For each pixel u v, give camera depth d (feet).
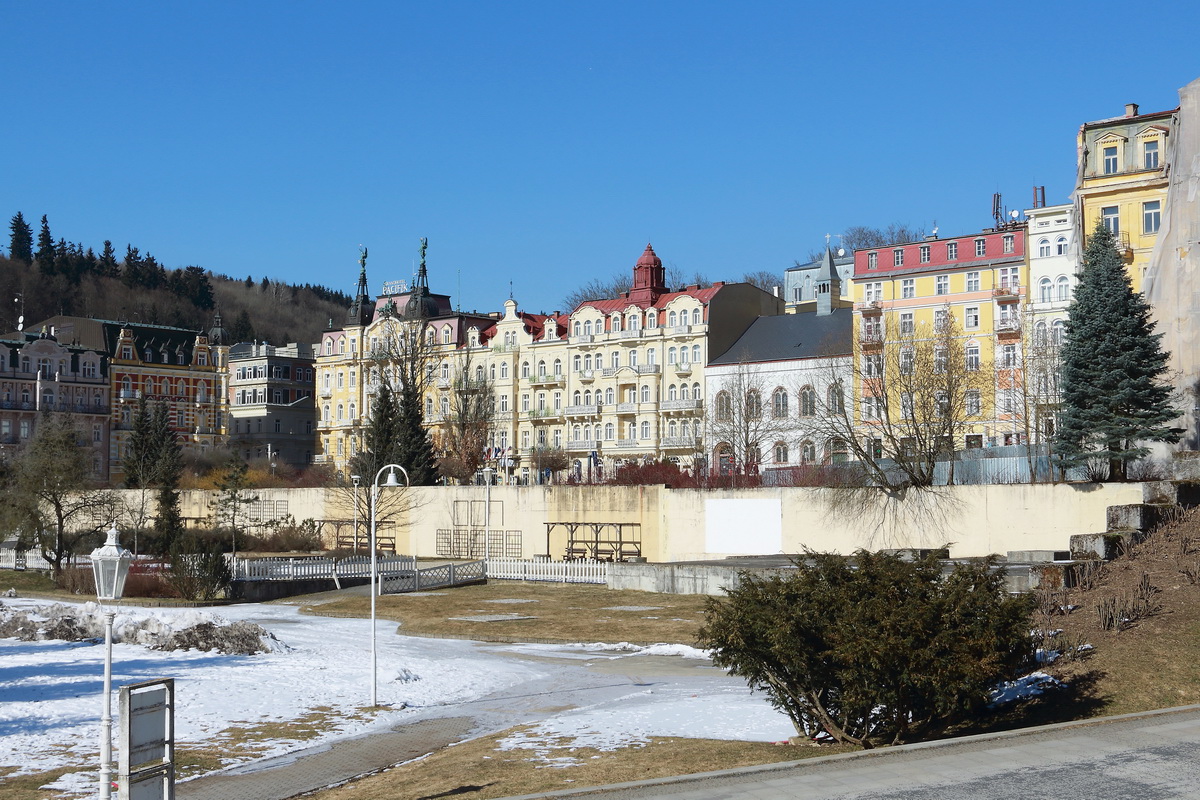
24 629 159.63
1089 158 262.67
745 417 341.41
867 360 309.63
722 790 62.85
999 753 68.03
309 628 174.70
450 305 510.17
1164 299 207.31
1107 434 192.54
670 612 179.42
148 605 207.51
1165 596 109.09
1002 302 324.39
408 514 306.55
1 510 258.98
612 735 90.38
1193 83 208.33
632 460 372.99
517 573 241.76
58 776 83.20
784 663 80.53
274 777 83.97
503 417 444.96
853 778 64.03
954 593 78.84
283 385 536.83
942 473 229.66
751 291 410.31
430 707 109.40
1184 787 59.93
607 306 428.15
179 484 393.09
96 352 497.05
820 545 226.79
